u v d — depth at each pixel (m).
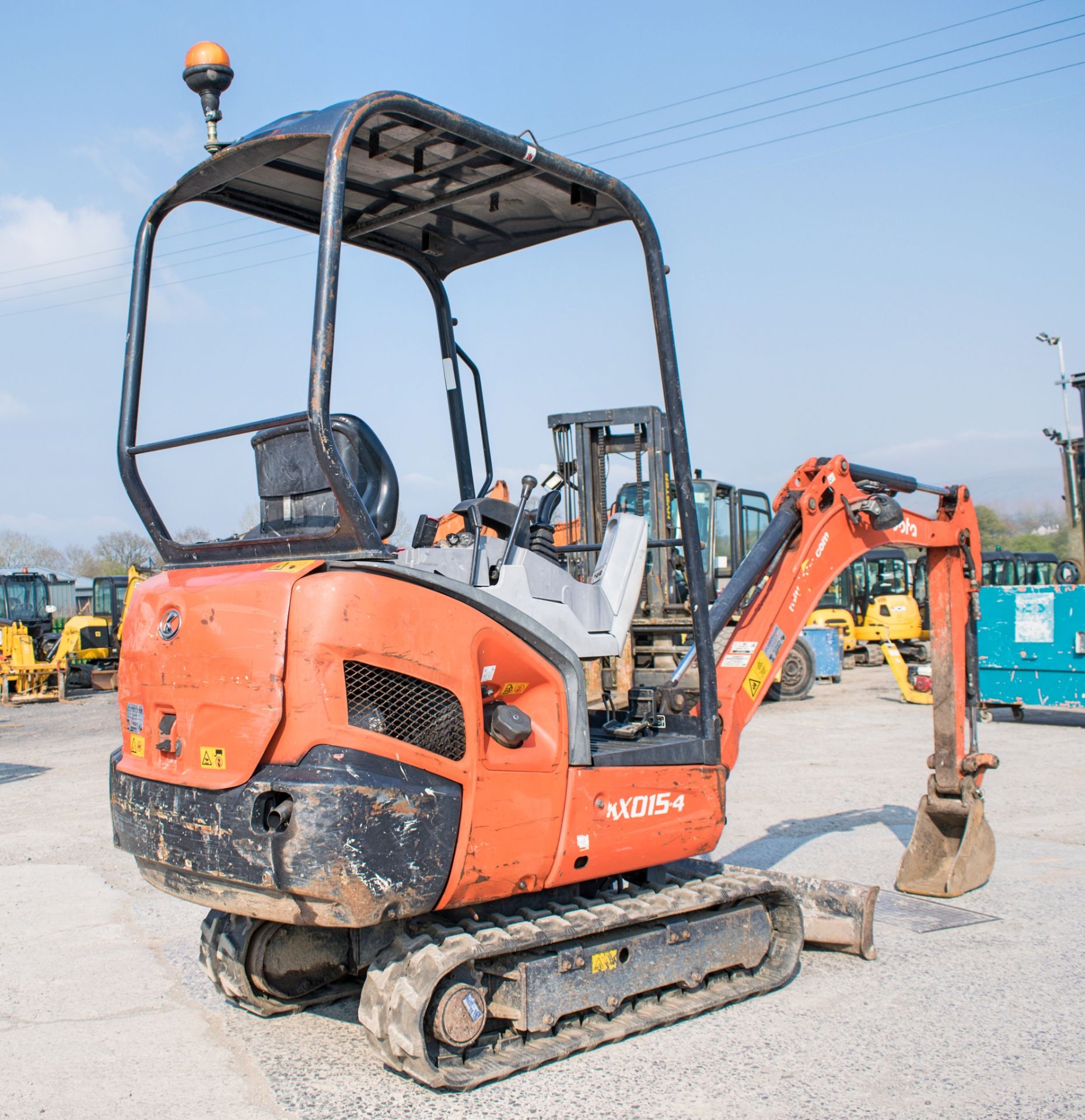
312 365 3.31
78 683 24.98
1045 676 12.50
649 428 13.23
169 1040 4.23
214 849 3.43
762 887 4.48
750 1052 3.93
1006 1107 3.48
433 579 3.54
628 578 4.36
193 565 4.16
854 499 5.62
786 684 16.42
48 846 7.73
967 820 6.04
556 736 3.82
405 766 3.42
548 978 3.78
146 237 4.20
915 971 4.78
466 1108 3.53
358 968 4.26
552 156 3.98
